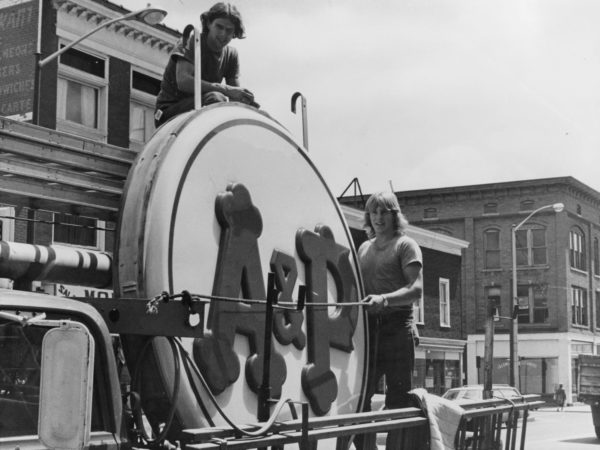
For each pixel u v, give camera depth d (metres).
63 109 19.34
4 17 14.56
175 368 3.62
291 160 4.90
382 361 5.30
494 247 48.34
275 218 4.66
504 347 47.62
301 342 4.58
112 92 20.64
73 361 2.65
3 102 14.21
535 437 21.28
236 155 4.46
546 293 47.53
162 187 3.96
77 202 3.97
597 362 21.05
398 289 5.31
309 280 4.79
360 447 4.66
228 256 4.21
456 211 48.53
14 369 2.94
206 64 5.06
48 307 3.08
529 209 47.75
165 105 5.02
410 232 27.44
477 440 5.14
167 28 21.80
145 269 3.83
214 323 4.04
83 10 19.45
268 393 3.80
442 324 32.81
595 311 51.09
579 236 49.44
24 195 3.77
